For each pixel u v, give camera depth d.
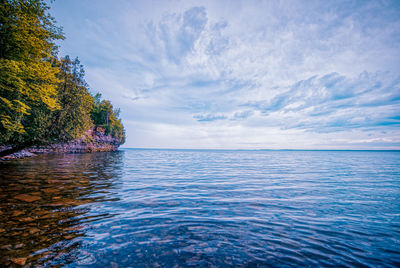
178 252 3.45
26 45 13.85
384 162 34.97
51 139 23.19
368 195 8.55
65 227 4.42
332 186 10.65
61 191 7.87
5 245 3.50
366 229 4.74
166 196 7.71
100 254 3.32
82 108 25.72
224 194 8.29
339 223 5.12
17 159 22.95
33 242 3.66
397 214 5.95
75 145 50.44
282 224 4.96
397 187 10.55
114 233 4.18
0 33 12.71
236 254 3.44
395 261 3.34
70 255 3.27
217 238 4.06
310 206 6.68
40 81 15.88
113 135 76.31
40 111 18.80
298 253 3.53
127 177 12.61
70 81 23.77
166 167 20.77
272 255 3.44
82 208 5.86
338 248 3.77
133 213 5.55
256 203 6.94
